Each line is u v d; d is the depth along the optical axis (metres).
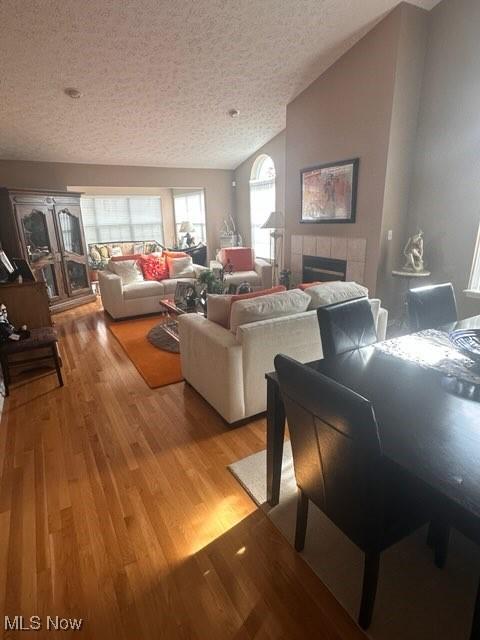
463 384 1.45
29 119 4.38
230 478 1.98
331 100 4.30
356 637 1.23
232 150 6.35
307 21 3.41
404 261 4.21
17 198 4.74
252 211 7.08
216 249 7.57
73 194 5.55
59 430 2.45
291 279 5.46
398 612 1.30
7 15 2.79
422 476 0.95
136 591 1.40
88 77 3.71
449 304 2.50
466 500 0.87
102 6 2.85
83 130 4.86
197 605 1.34
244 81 4.25
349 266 4.45
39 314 3.36
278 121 5.45
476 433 1.13
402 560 1.48
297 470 1.41
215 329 2.50
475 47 3.34
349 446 1.06
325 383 1.07
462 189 3.64
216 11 3.10
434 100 3.73
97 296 6.42
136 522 1.71
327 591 1.38
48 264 5.20
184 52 3.56
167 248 8.24
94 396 2.89
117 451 2.22
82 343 4.08
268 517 1.72
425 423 1.19
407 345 1.89
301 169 4.92
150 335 4.22
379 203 3.96
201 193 8.03
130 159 6.09
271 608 1.33
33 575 1.47
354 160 4.11
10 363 2.98
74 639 1.25
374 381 1.49
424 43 3.68
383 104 3.73
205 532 1.65
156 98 4.31
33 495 1.88
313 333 2.46
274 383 1.57
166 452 2.20
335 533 1.63
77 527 1.68
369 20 3.56
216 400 2.49
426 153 3.88
